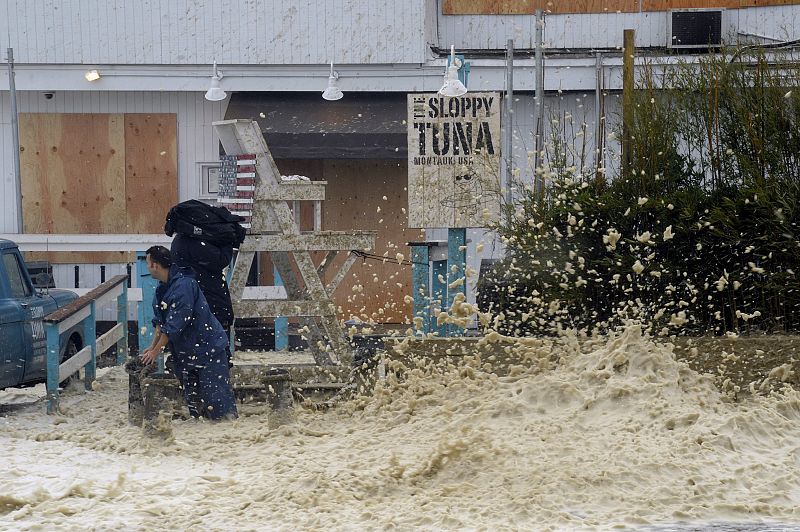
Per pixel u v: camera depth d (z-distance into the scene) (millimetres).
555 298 35375
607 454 26297
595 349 33062
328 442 29859
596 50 58438
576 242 35719
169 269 32750
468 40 62406
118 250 58906
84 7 60125
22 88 60312
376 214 61531
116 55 60156
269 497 24688
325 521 22844
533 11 62094
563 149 41438
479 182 39469
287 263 38000
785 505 24250
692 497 24281
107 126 61688
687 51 60125
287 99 61219
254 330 53719
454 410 31000
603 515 23328
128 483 26000
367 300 61344
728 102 36656
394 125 57250
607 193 36219
